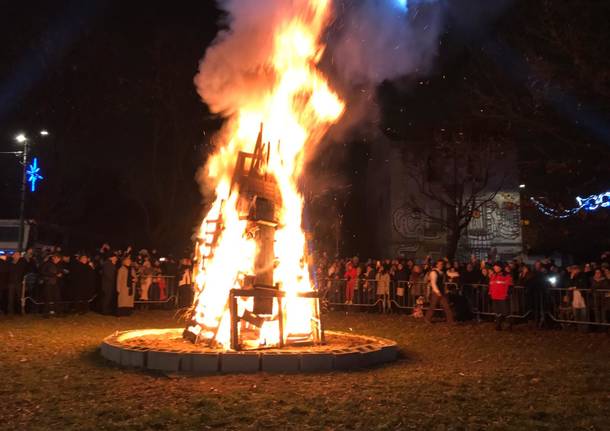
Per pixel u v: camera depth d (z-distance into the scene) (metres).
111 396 7.34
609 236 26.22
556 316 15.99
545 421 6.40
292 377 8.52
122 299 17.88
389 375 8.84
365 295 20.39
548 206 26.44
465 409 6.83
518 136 20.47
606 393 7.78
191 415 6.47
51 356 10.22
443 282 16.94
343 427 6.09
